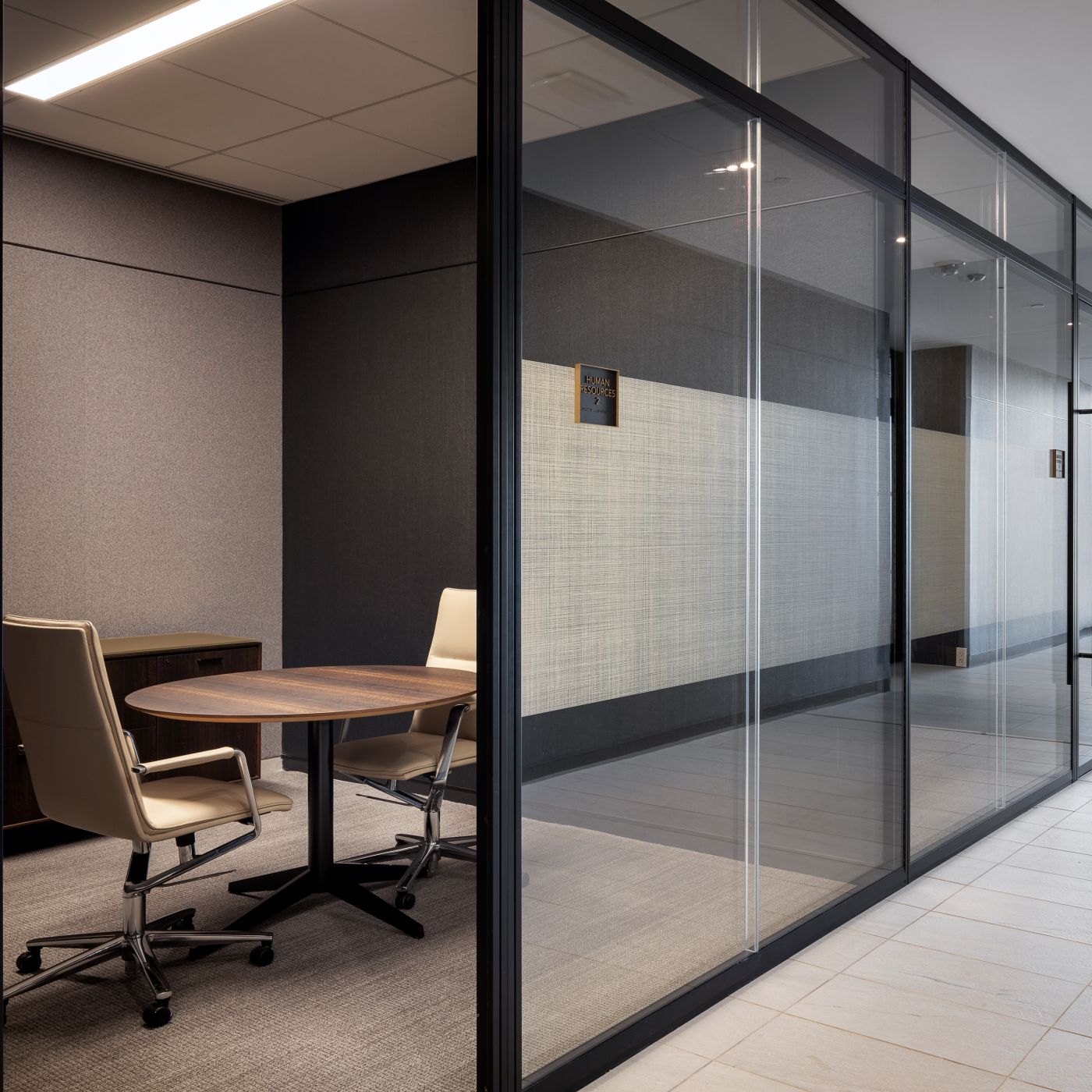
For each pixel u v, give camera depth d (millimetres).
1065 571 5781
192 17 3771
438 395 5414
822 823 3559
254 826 3293
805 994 3047
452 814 5113
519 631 2416
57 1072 2629
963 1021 2861
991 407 4902
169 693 3664
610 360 2674
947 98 4438
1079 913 3689
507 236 2363
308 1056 2707
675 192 2900
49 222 5082
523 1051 2402
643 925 2771
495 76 2318
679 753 2902
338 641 5883
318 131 4895
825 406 3619
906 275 4156
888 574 4016
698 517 2996
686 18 2943
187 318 5652
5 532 4934
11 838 4527
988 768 4812
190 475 5676
